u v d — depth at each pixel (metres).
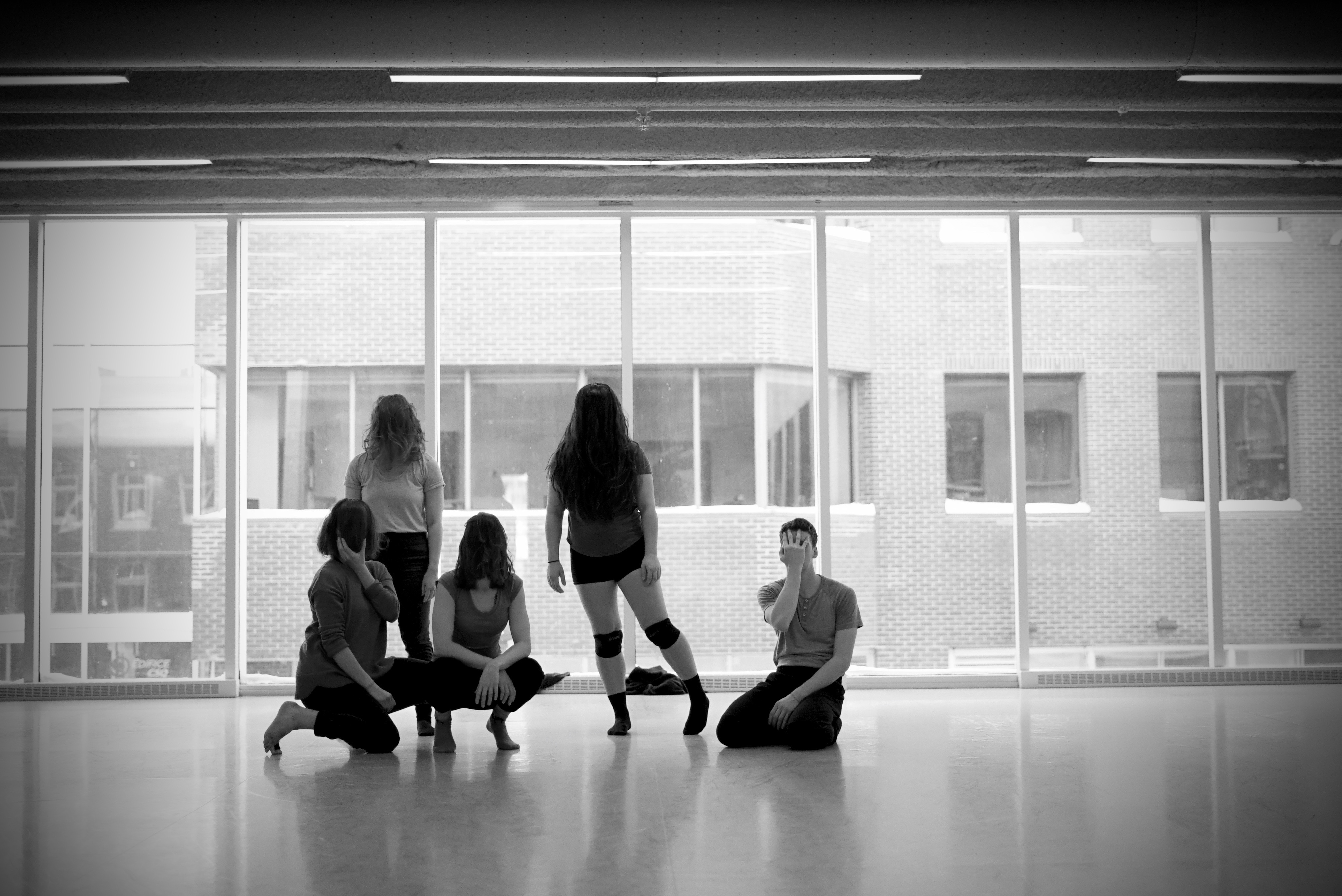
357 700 5.11
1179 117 6.26
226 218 7.68
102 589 7.60
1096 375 7.91
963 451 7.84
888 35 4.82
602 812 3.93
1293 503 7.93
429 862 3.33
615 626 5.65
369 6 4.70
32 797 4.30
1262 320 7.99
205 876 3.23
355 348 7.72
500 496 7.71
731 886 3.07
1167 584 7.85
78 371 7.70
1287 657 7.86
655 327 7.79
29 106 5.57
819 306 7.82
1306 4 4.80
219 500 7.66
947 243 7.90
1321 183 7.65
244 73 5.61
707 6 4.77
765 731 5.27
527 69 5.38
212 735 5.81
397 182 7.48
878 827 3.71
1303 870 3.21
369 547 5.27
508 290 7.78
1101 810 3.94
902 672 7.74
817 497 7.78
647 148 6.70
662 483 7.74
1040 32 4.83
